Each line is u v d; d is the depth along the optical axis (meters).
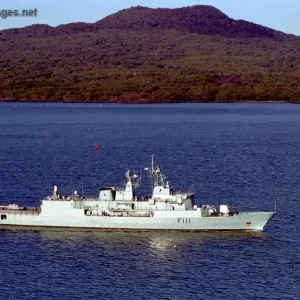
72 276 174.25
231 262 183.62
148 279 172.12
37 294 163.25
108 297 161.62
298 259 186.00
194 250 192.88
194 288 166.62
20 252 192.00
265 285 168.50
